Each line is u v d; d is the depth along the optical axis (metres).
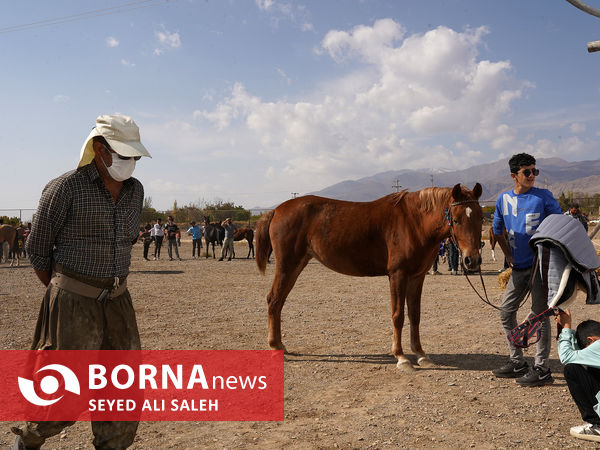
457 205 4.89
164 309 9.12
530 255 4.55
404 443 3.39
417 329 5.51
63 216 2.42
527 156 4.56
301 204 5.97
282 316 8.37
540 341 4.58
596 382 3.42
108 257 2.52
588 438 3.39
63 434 3.60
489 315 8.27
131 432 2.60
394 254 5.34
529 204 4.56
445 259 19.61
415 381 4.85
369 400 4.30
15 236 19.22
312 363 5.51
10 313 8.59
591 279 3.81
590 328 3.55
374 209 5.62
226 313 8.71
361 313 8.62
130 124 2.52
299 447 3.35
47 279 2.59
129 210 2.65
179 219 51.97
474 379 4.88
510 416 3.88
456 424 3.73
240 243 36.38
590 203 57.31
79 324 2.43
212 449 3.34
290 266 5.91
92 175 2.48
